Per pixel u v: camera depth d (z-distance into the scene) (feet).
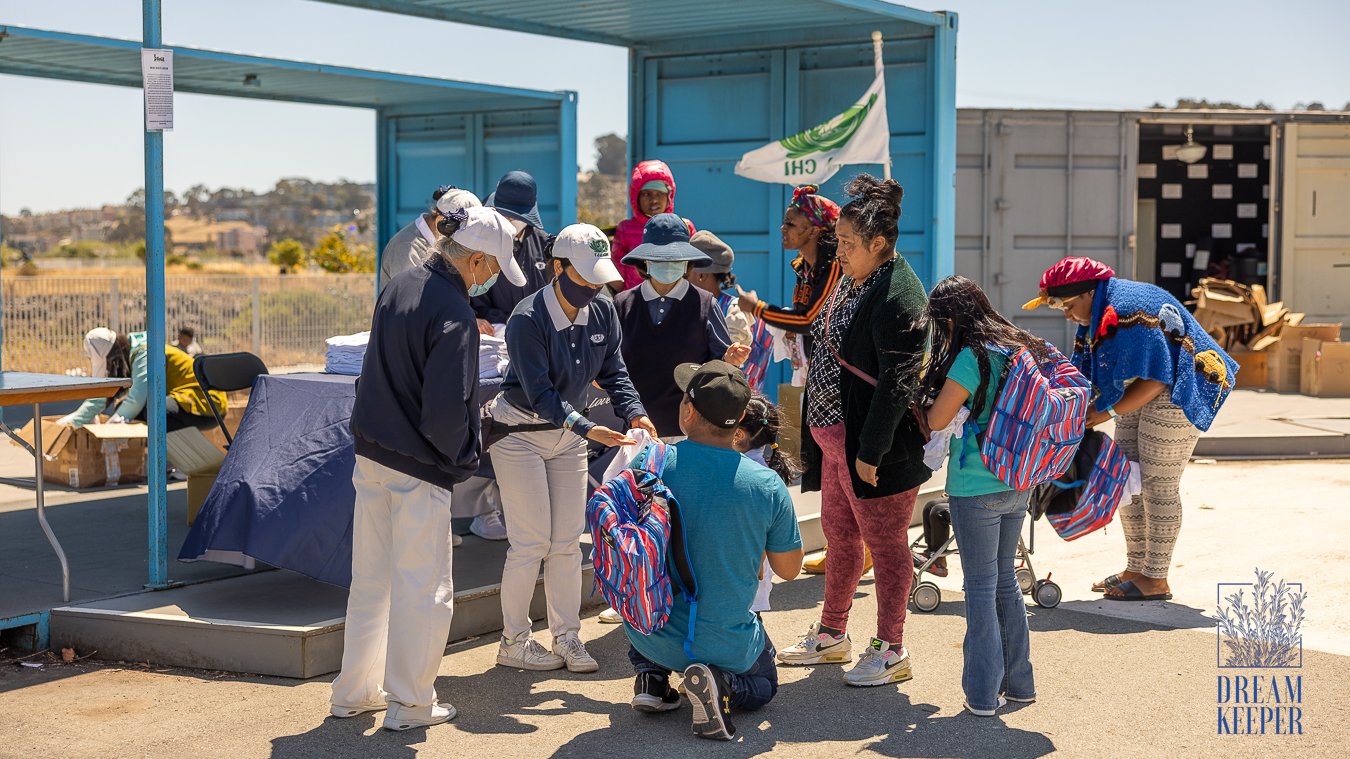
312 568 17.94
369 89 39.47
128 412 30.14
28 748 14.44
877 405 15.49
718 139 32.19
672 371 19.13
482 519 23.50
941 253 29.53
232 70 35.09
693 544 14.58
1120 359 19.36
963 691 15.92
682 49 32.22
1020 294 47.88
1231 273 55.52
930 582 20.44
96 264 256.93
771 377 31.65
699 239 20.98
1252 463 34.17
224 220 470.39
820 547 24.52
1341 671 16.98
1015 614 15.75
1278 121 51.37
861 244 15.88
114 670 17.54
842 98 30.60
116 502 27.25
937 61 29.12
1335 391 44.14
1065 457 15.06
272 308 57.31
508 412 17.11
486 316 20.85
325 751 14.43
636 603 14.19
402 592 14.99
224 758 14.23
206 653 17.52
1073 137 47.78
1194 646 18.25
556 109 40.68
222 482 18.92
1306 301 52.49
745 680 15.29
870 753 14.33
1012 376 14.83
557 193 40.81
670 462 14.83
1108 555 24.21
